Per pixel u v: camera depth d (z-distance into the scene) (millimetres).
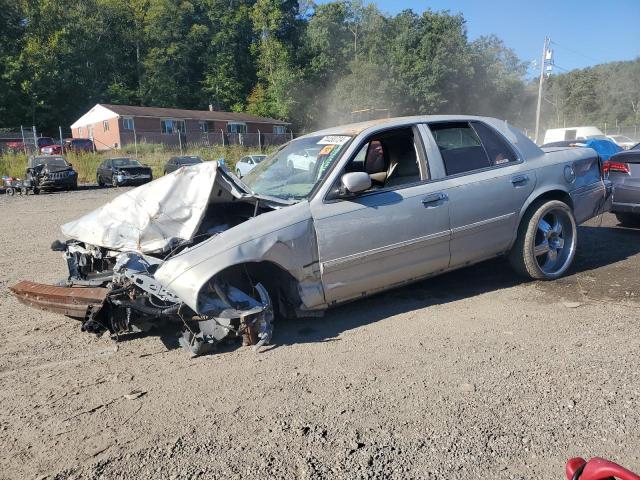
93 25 63969
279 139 52875
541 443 2697
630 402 3049
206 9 74375
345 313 4750
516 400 3119
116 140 47312
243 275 4008
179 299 3674
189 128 52062
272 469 2572
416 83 60406
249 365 3734
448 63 60938
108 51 66875
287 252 3938
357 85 60656
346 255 4184
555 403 3068
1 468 2672
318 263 4094
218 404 3207
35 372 3777
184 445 2799
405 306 4863
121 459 2703
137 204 4352
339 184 4266
